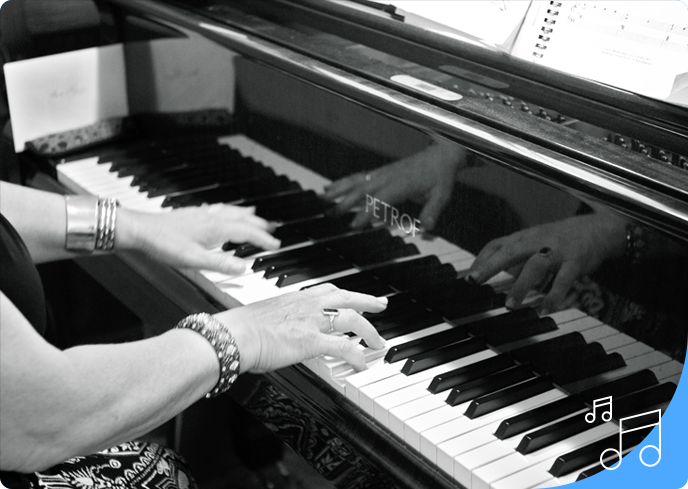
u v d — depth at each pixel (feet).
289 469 6.95
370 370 4.35
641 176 3.70
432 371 4.33
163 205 6.13
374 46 5.47
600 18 4.15
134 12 6.81
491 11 4.55
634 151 4.03
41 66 6.86
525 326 4.30
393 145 4.77
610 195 3.67
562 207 3.96
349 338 4.60
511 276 4.30
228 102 6.05
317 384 4.41
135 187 6.51
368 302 4.48
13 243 3.92
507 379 4.22
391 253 5.00
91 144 7.17
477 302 4.53
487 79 4.83
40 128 7.04
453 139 4.36
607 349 3.94
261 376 4.73
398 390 4.19
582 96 4.39
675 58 3.85
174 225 5.39
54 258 5.39
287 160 5.64
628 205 3.62
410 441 3.97
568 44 4.24
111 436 3.73
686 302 3.58
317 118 5.28
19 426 3.49
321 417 4.36
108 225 5.28
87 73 7.02
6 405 3.43
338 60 5.23
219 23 6.12
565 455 3.67
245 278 5.23
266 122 5.74
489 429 3.93
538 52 4.35
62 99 6.98
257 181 5.99
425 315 4.75
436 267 4.72
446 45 4.97
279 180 5.77
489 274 4.42
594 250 3.87
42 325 4.16
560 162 3.91
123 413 3.70
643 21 3.99
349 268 5.30
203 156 6.51
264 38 5.74
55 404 3.52
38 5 7.21
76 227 5.27
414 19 5.12
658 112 4.07
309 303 4.31
